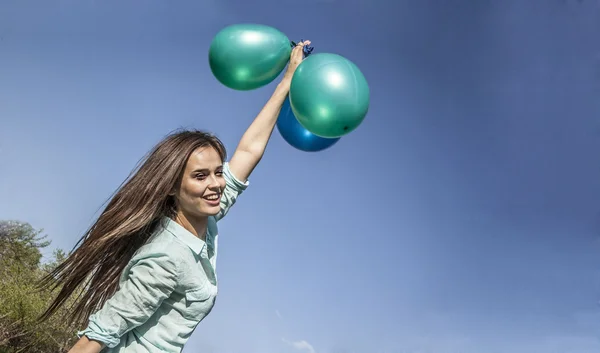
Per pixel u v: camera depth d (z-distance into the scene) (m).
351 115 3.03
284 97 3.24
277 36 3.32
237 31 3.29
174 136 2.60
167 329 2.56
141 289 2.43
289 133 3.60
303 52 3.38
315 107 3.01
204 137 2.61
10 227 26.58
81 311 2.67
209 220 2.81
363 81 3.09
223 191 2.75
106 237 2.52
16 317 17.89
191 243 2.54
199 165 2.54
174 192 2.57
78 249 2.60
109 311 2.40
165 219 2.58
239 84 3.37
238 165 3.01
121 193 2.57
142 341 2.52
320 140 3.58
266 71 3.31
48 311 2.68
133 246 2.61
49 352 18.39
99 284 2.60
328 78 2.99
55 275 2.64
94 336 2.37
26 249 26.31
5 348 17.78
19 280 20.09
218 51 3.29
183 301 2.56
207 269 2.62
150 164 2.56
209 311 2.66
